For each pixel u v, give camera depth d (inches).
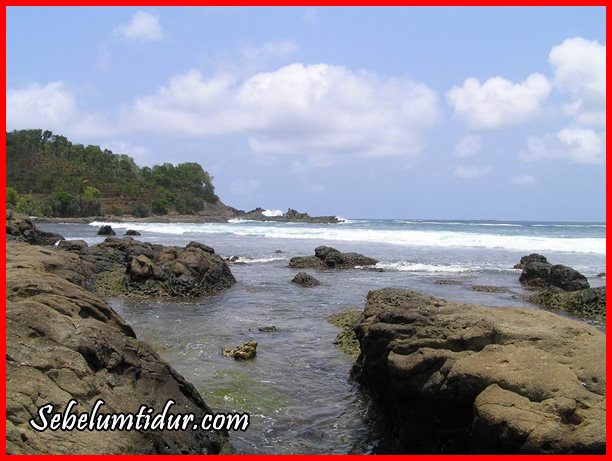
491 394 266.2
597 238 1769.2
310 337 531.5
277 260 1267.2
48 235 1464.1
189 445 278.8
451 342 309.6
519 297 784.9
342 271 1081.4
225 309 674.2
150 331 541.3
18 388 240.2
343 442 312.0
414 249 1530.5
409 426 311.1
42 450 219.8
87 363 273.1
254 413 344.8
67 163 5551.2
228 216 5492.1
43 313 287.7
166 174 5871.1
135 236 2129.7
